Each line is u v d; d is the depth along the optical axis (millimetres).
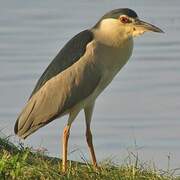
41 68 26938
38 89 12477
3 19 37438
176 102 23141
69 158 15672
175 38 32531
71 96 12227
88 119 12367
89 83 12281
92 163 11914
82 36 12484
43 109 12297
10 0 43094
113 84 25188
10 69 26844
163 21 37375
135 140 19250
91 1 42844
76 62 12312
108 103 23297
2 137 12906
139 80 25594
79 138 19000
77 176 11055
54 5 41594
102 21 12508
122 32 12406
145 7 41125
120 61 12570
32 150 12602
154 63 27812
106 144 19031
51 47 30344
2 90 24297
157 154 17375
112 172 11203
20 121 12359
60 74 12328
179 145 18766
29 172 10953
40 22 36250
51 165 11758
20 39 32219
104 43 12391
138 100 23438
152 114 22062
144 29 12320
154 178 11070
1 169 10711
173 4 41531
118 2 42562
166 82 25281
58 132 19516
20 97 23547
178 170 13867
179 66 27234
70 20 36750
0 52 29578
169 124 21031
